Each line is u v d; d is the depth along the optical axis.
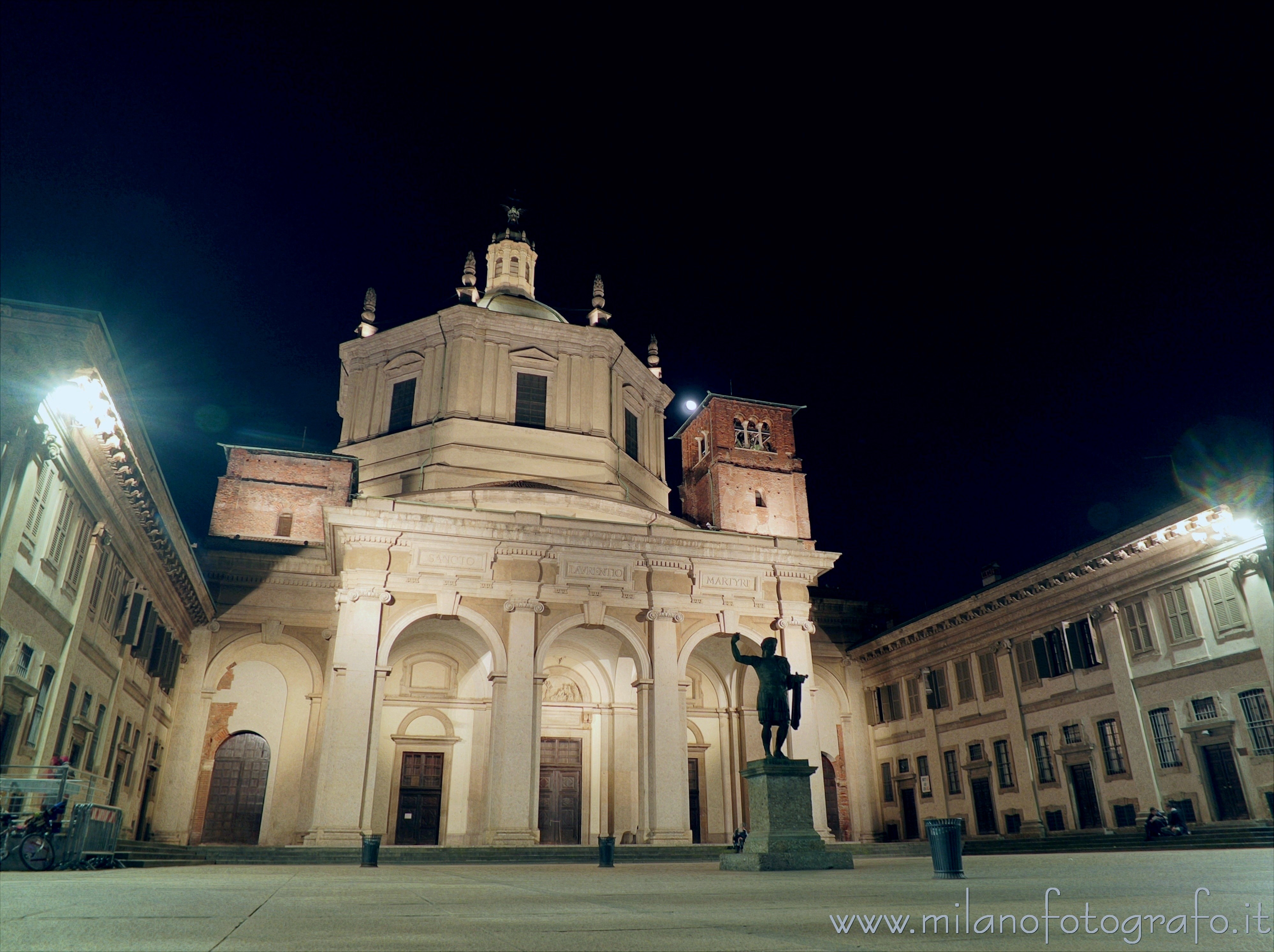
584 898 9.74
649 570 35.16
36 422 18.75
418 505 33.03
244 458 41.66
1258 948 5.34
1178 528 29.56
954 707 40.06
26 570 19.45
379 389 42.47
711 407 51.56
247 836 35.44
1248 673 27.34
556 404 41.53
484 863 26.62
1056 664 34.78
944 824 13.43
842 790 44.66
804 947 5.45
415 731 37.16
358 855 26.52
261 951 5.16
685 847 29.23
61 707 21.97
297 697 37.44
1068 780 33.47
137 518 26.61
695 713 41.06
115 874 15.50
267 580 38.72
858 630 48.09
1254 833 25.47
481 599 33.03
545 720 38.84
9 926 6.32
